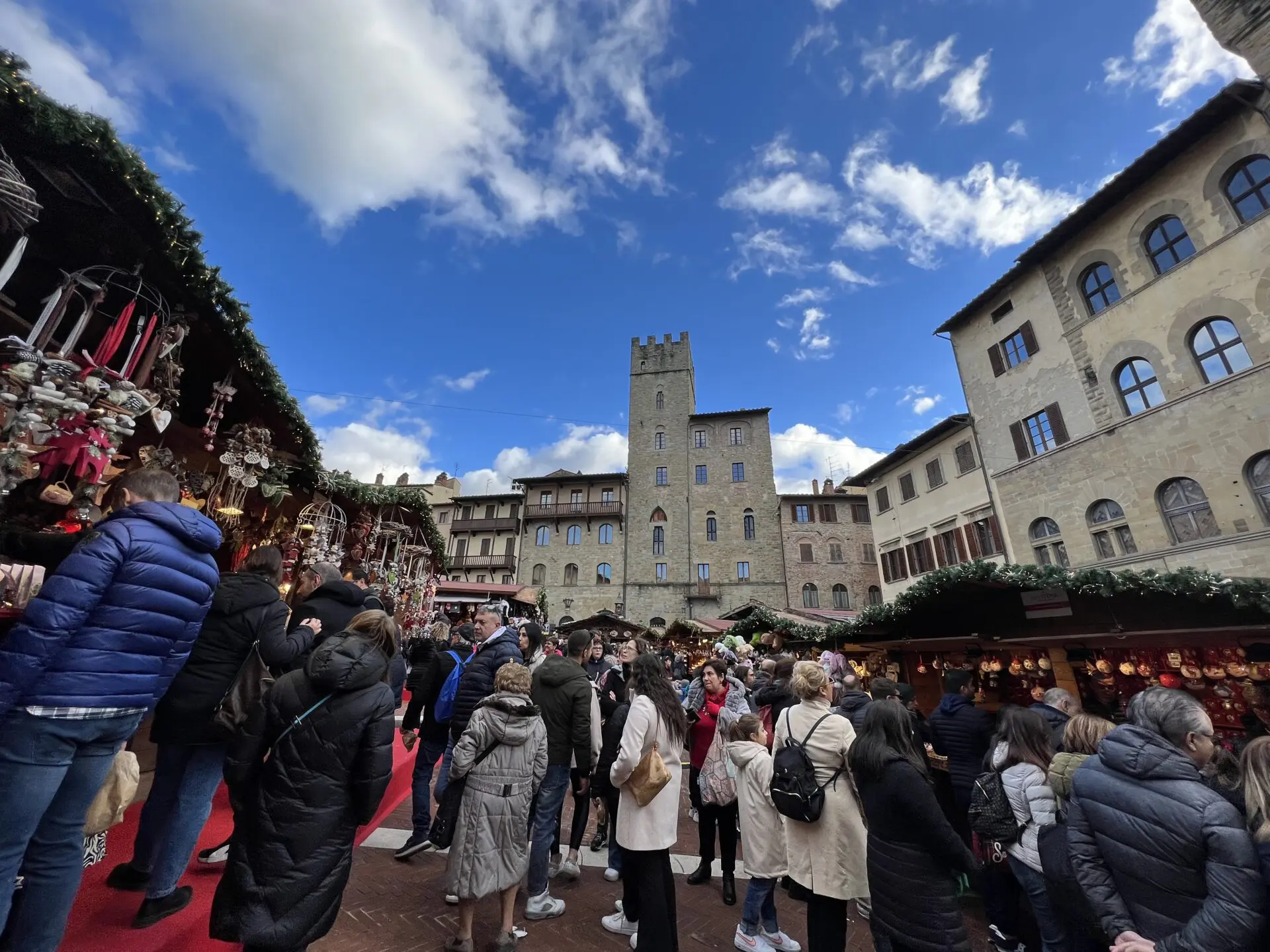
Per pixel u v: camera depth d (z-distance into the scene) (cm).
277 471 561
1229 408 1186
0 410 275
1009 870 376
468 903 320
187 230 324
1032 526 1653
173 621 224
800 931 410
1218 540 1177
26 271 342
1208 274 1238
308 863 230
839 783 324
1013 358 1762
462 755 331
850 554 3653
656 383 4488
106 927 255
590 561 3938
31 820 186
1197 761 236
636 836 325
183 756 299
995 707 722
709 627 2122
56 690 190
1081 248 1535
